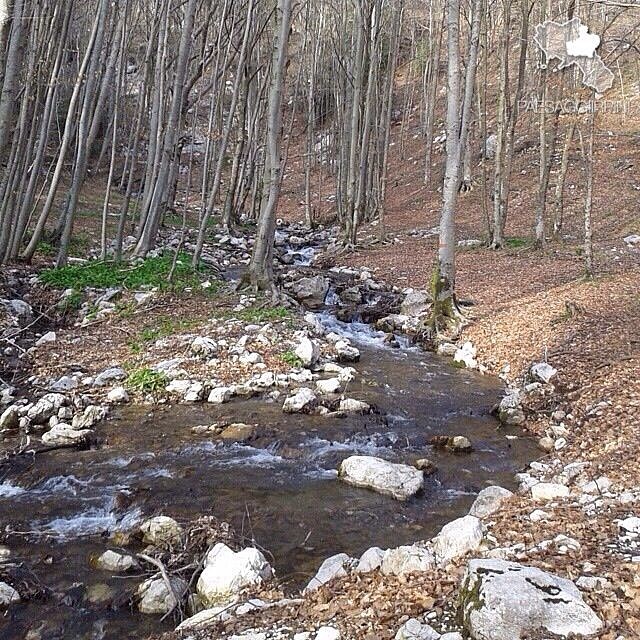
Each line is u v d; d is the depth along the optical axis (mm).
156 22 19000
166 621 4754
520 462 7867
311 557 5590
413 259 20406
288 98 45750
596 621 3430
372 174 29047
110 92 31266
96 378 9883
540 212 19562
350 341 13336
